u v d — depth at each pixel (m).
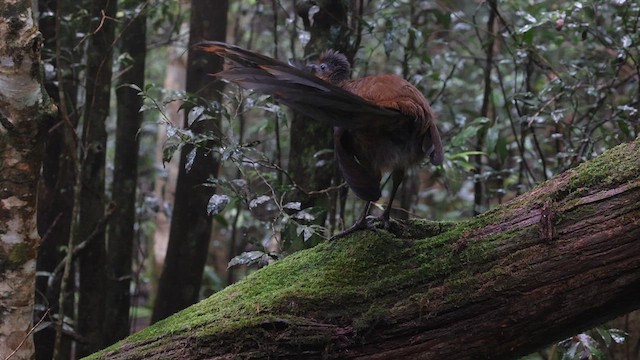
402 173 3.52
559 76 5.22
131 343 3.18
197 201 5.22
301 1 4.94
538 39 6.49
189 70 5.23
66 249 4.88
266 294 3.20
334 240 3.45
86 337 5.19
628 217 2.92
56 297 5.08
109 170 8.04
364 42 7.09
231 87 5.39
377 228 3.41
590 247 2.92
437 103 7.38
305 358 3.03
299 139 4.90
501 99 7.41
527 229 3.04
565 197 3.07
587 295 2.92
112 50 4.91
